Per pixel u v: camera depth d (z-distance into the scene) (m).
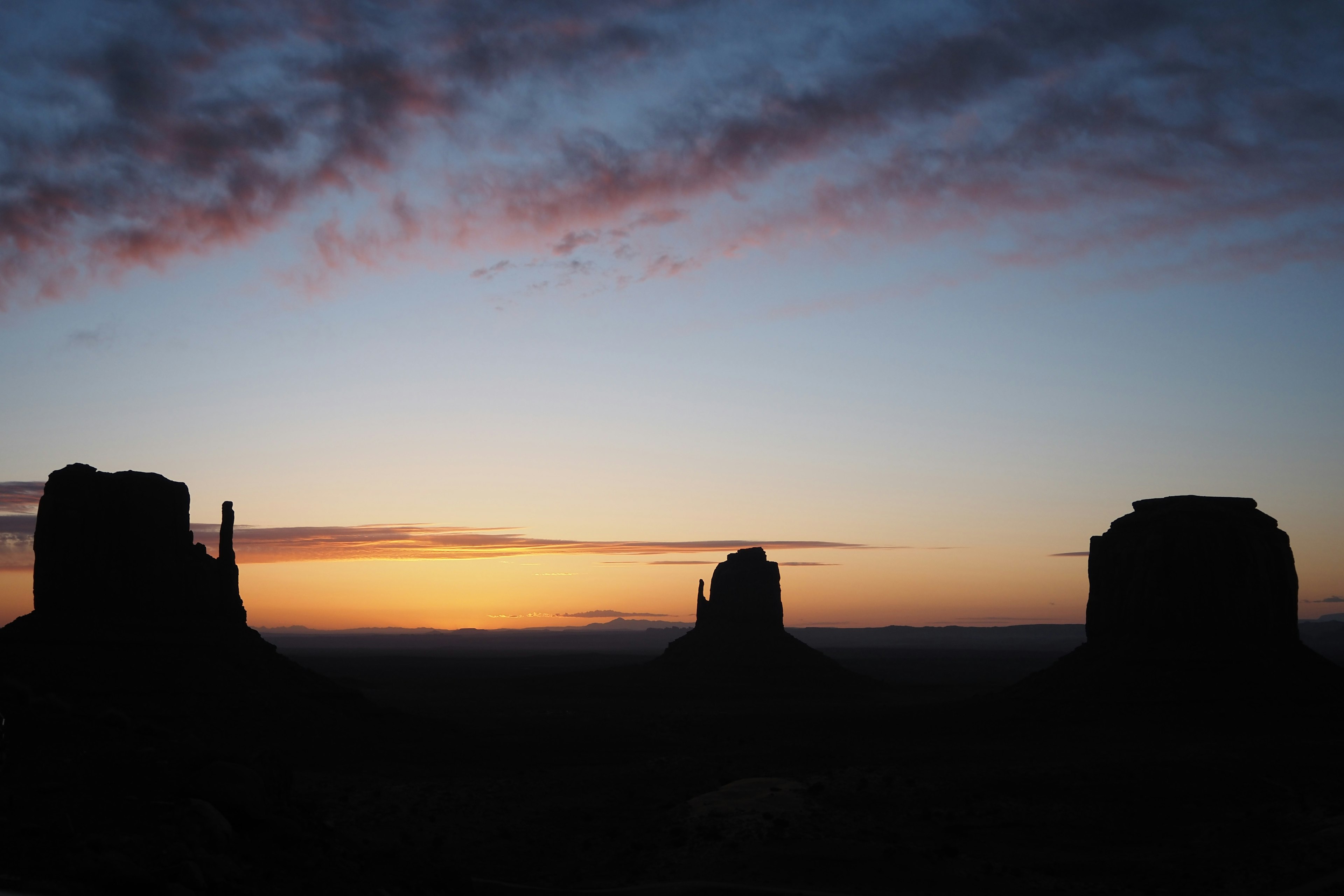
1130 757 82.19
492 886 45.16
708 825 51.91
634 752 94.62
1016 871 48.19
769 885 43.44
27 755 36.06
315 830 35.88
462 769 79.38
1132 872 48.97
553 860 51.75
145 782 33.66
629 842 53.41
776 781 62.88
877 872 45.25
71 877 24.67
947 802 63.38
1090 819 60.41
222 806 32.72
